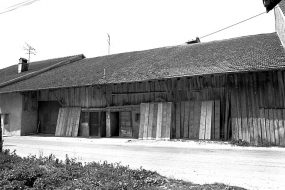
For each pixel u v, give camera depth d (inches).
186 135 523.8
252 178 219.6
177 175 235.5
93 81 602.9
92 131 647.8
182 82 545.3
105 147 442.9
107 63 772.0
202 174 237.3
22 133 722.2
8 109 756.0
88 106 661.9
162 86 566.3
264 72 456.8
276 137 420.2
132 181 197.8
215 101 505.4
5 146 469.4
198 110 522.0
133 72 591.8
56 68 904.9
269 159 302.5
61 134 674.2
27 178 213.8
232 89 481.7
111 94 631.2
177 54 660.7
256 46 544.1
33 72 853.2
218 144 443.8
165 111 543.8
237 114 464.1
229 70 440.8
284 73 437.7
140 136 553.0
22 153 380.2
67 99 699.4
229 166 268.2
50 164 261.6
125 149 413.4
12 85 766.5
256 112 448.8
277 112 430.3
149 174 225.9
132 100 601.6
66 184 200.1
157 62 627.2
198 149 395.9
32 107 757.9
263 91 452.1
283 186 195.5
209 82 517.0
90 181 201.5
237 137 451.8
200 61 542.0
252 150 376.2
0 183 197.8
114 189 181.0
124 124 614.5
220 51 579.8
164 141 504.7
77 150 406.3
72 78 679.7
